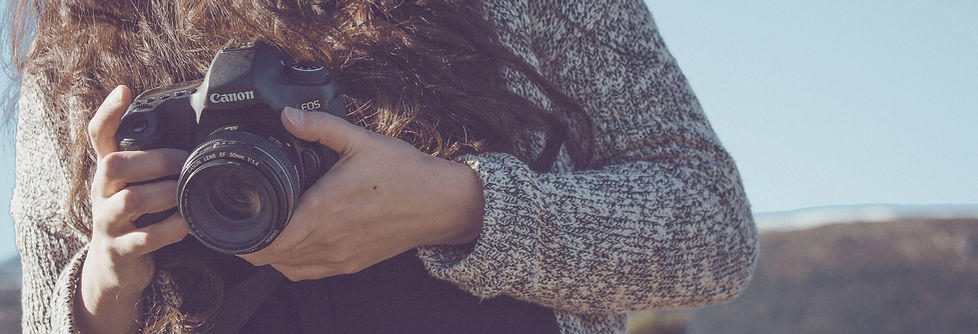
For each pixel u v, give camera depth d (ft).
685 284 3.61
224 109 3.21
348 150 3.29
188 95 3.37
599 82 3.77
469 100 3.47
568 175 3.54
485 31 3.57
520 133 3.60
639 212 3.52
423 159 3.36
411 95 3.44
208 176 3.09
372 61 3.47
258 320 3.49
